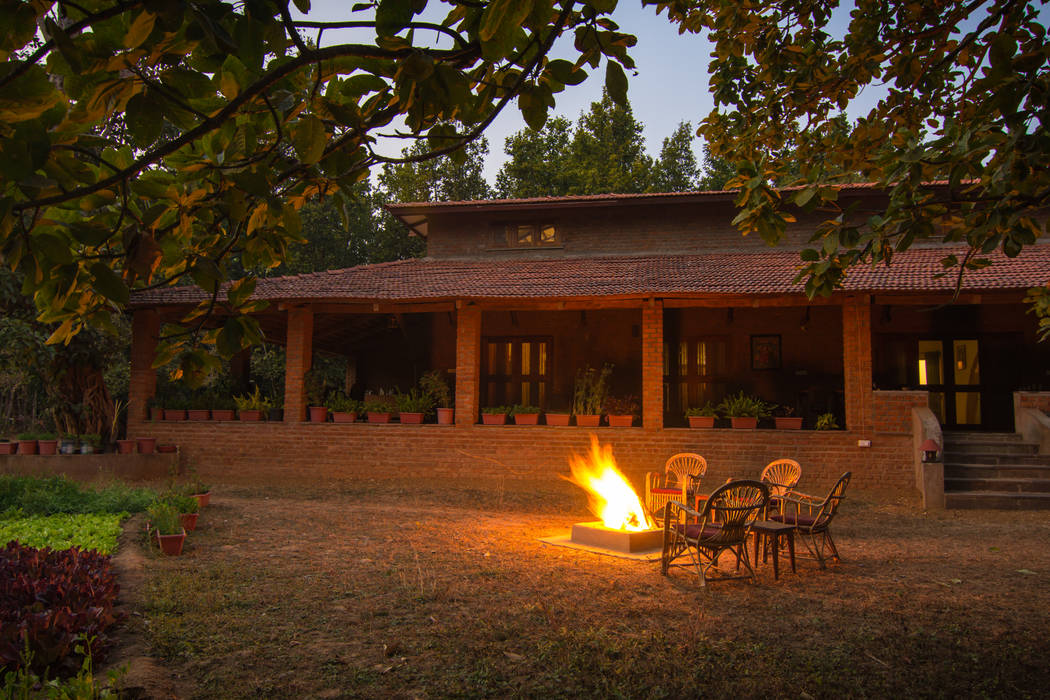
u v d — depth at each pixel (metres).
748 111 6.66
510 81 2.39
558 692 4.65
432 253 20.20
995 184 4.04
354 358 21.97
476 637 5.61
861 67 5.98
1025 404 14.41
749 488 7.92
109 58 1.77
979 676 5.00
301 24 1.92
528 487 14.77
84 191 1.93
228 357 2.41
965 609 6.54
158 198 2.17
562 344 19.20
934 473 12.75
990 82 3.70
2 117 1.66
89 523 9.36
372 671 4.92
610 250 19.42
